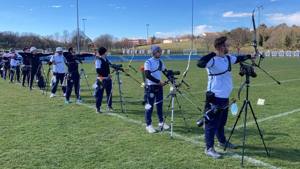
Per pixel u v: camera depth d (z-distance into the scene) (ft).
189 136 29.07
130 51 232.12
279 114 37.47
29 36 242.17
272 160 23.30
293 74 90.94
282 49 307.17
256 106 42.34
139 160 23.41
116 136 29.12
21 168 22.07
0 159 23.62
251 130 30.86
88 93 55.36
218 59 23.81
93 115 37.58
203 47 233.14
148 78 30.01
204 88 60.49
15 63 71.00
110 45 269.03
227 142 25.73
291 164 22.57
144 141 27.63
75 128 31.78
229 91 24.32
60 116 37.06
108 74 39.42
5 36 238.27
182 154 24.56
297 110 39.65
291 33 325.21
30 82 58.95
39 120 35.12
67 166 22.38
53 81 50.42
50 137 28.81
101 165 22.54
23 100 47.85
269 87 61.72
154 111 39.37
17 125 32.99
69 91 45.44
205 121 24.13
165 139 28.19
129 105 43.86
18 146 26.43
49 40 238.89
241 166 22.26
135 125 32.96
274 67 119.65
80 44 155.84
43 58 63.52
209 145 24.18
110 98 40.24
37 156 24.20
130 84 67.51
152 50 30.17
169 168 22.03
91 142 27.40
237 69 109.70
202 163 22.82
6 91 57.47
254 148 25.88
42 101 47.01
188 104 44.50
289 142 27.22
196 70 106.83
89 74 91.86
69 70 45.42
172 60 180.75
